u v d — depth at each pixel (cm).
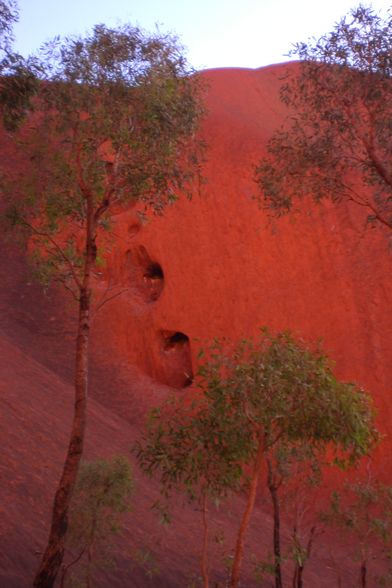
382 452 2542
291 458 1465
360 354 2748
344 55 1634
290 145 1764
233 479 1062
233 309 3100
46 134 1448
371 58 1623
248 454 1052
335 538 2305
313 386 1026
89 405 2839
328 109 1683
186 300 3238
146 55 1449
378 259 2891
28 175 1459
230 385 1020
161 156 1424
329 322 2861
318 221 3052
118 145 1410
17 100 1422
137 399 3109
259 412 1018
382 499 1627
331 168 1712
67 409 2662
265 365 1012
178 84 1473
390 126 1630
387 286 2823
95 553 1568
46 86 1423
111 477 1358
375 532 1647
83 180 1415
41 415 2397
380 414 2616
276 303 3003
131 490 1402
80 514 1329
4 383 2520
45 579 1193
